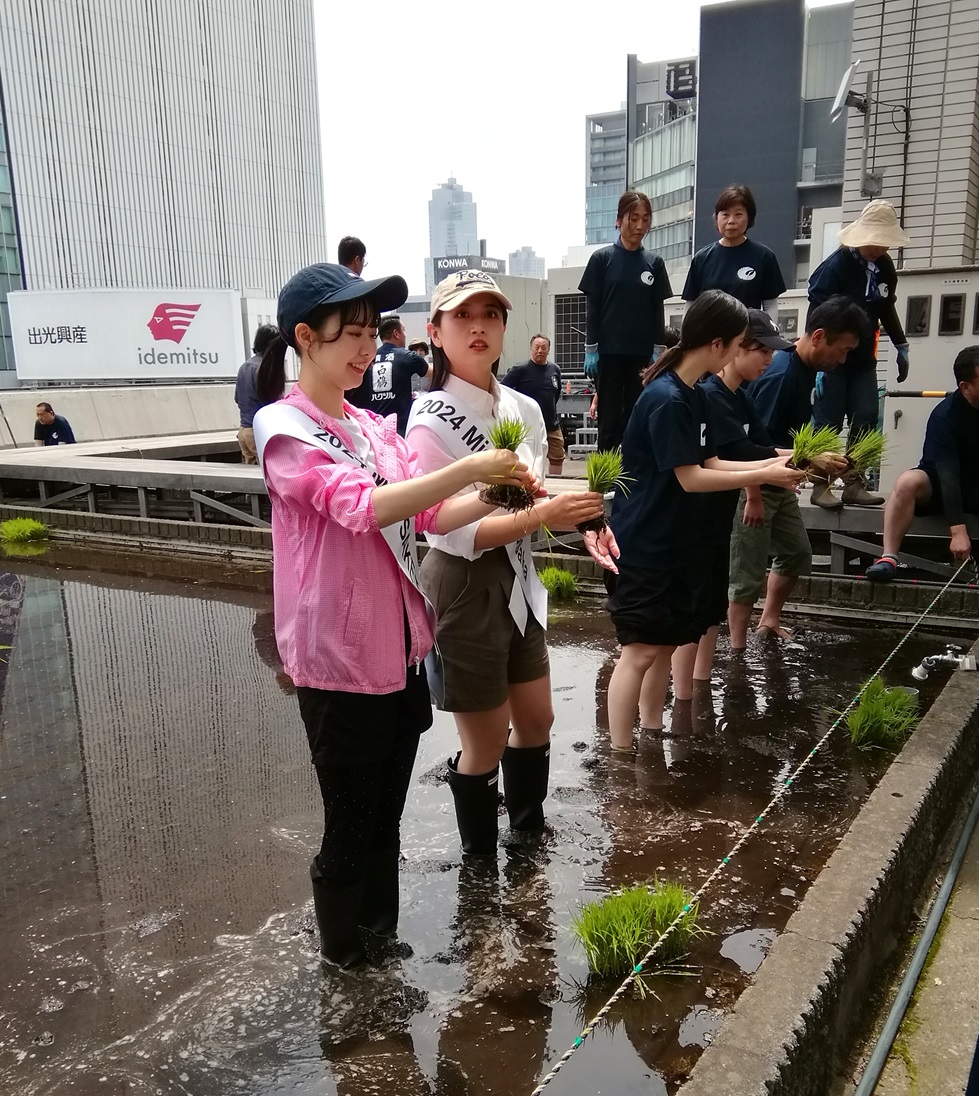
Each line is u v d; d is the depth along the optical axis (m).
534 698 2.78
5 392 17.42
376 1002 2.13
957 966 2.31
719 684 4.29
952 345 6.69
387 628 2.07
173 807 3.31
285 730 4.04
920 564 5.06
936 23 10.94
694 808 3.10
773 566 4.91
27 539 9.23
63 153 43.00
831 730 3.43
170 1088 1.87
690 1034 1.98
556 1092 1.81
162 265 49.41
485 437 2.51
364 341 2.04
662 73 54.59
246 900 2.64
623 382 5.80
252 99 55.78
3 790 3.49
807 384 4.43
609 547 2.61
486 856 2.81
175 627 5.79
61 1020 2.11
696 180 42.66
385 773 2.27
